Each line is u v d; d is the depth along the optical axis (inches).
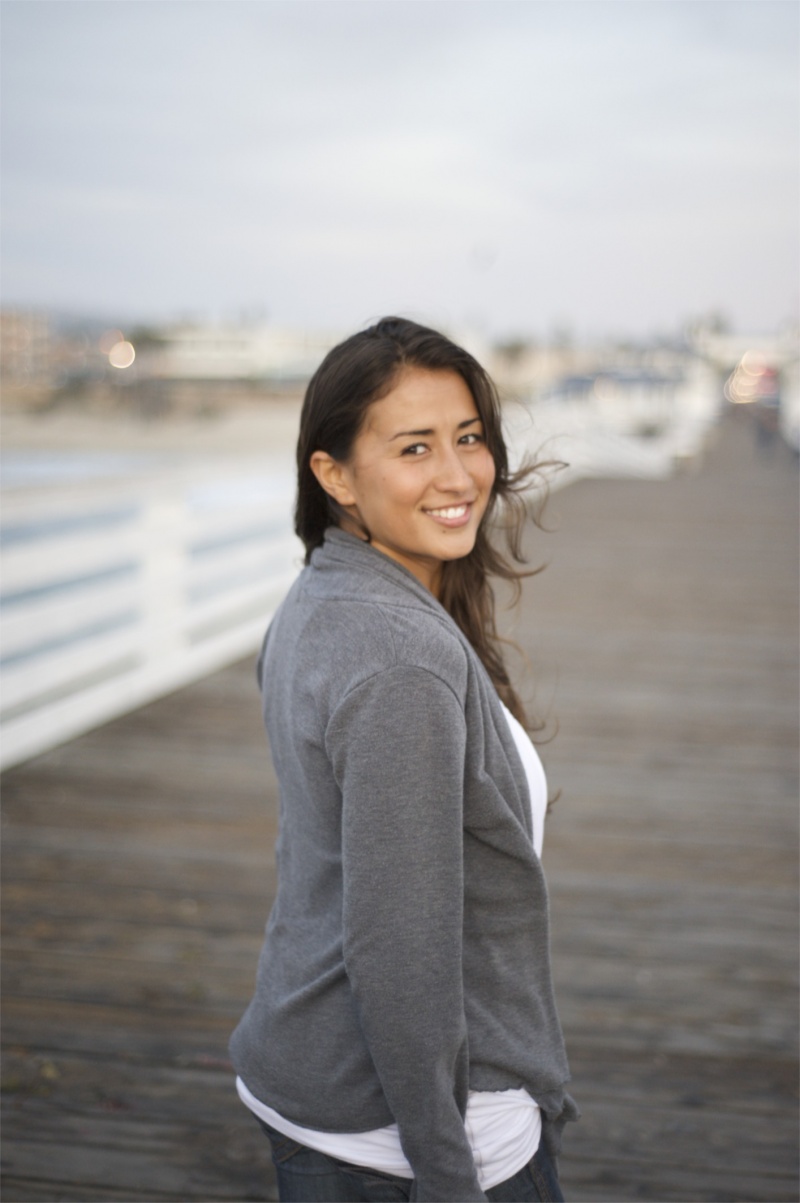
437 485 43.5
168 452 2095.2
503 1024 42.8
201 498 260.5
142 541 212.1
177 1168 83.3
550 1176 44.7
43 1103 91.0
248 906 128.7
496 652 55.5
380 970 37.9
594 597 337.7
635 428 1422.2
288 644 44.1
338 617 41.4
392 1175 42.6
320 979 42.3
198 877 136.8
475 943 42.5
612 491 698.8
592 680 239.0
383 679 38.4
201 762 182.4
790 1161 84.1
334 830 41.9
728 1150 85.3
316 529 48.0
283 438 2415.1
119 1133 87.3
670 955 117.1
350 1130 42.3
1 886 133.6
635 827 154.6
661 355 2522.1
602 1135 86.9
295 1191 44.4
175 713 211.9
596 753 188.9
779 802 165.0
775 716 212.5
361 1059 42.0
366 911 37.9
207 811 159.8
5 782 172.1
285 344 3398.1
